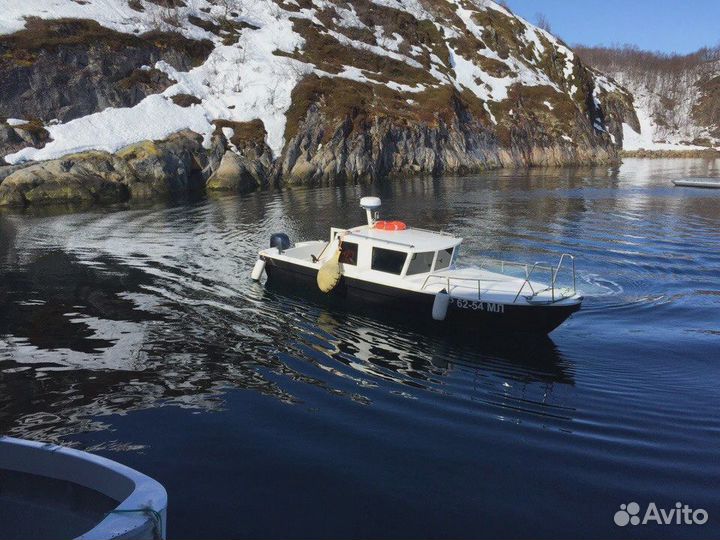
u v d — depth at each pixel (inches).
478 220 1104.2
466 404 398.0
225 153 1665.8
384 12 2783.0
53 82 1594.5
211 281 685.9
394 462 325.4
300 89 1948.8
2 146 1417.3
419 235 605.6
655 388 423.5
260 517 278.4
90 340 508.1
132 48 1818.4
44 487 237.9
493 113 2598.4
